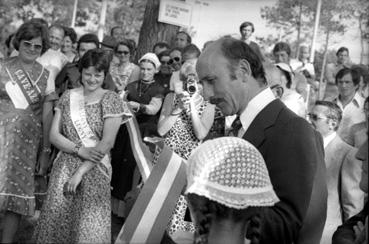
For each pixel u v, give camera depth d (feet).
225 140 6.63
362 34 41.11
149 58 22.39
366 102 15.72
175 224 15.99
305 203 7.62
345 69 22.56
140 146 12.18
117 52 23.21
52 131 15.16
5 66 16.74
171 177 8.29
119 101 15.20
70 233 14.66
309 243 8.43
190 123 17.52
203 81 8.58
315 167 7.84
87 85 15.21
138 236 8.04
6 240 16.74
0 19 50.88
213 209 6.43
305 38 41.22
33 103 16.78
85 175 14.74
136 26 49.21
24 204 16.63
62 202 14.73
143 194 8.16
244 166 6.42
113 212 21.68
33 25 16.74
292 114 8.29
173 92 18.47
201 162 6.50
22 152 16.65
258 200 6.37
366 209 9.70
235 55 8.36
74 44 29.53
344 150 15.08
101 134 15.06
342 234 9.54
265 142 8.11
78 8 49.44
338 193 15.01
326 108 15.44
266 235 7.40
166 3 31.07
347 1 41.14
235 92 8.41
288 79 19.67
